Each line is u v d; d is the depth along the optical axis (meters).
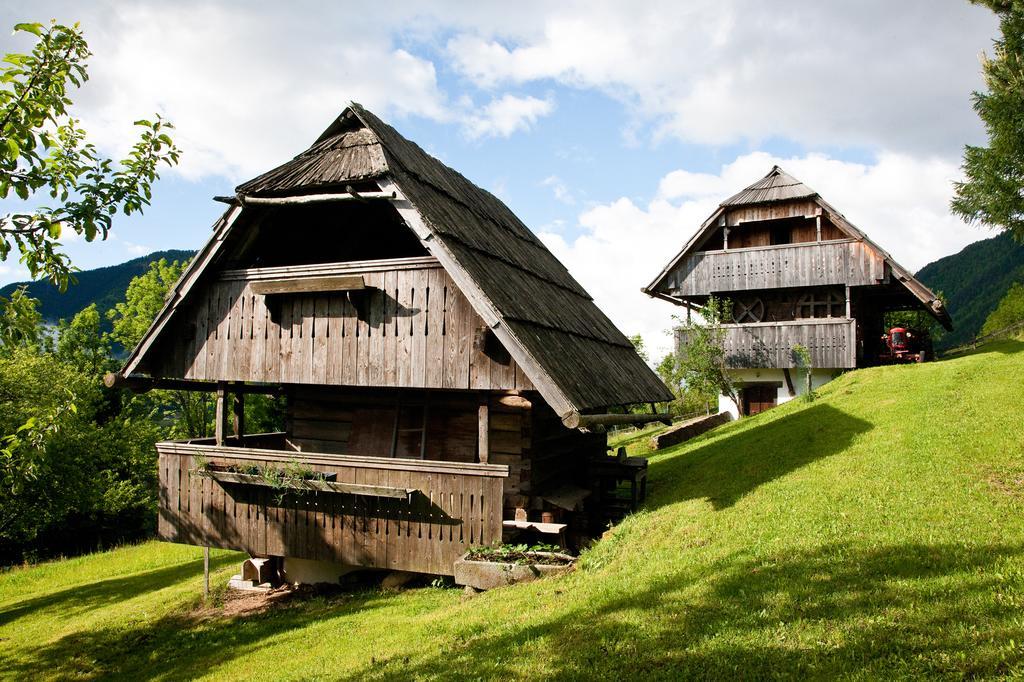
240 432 12.49
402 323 10.22
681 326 26.56
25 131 6.59
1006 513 7.70
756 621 5.85
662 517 10.30
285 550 10.75
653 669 5.39
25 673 9.73
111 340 41.91
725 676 5.10
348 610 10.23
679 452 18.67
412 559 9.96
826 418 15.31
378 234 13.05
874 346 28.56
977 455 9.95
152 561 19.34
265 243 12.19
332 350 10.64
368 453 12.58
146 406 40.28
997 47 20.23
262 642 9.24
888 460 10.63
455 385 9.80
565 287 15.38
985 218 20.72
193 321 11.71
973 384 14.55
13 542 30.38
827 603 5.94
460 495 9.75
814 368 24.50
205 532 11.31
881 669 4.81
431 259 10.14
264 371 11.07
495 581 8.92
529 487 11.02
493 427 11.41
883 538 7.40
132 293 39.50
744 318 26.67
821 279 24.06
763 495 10.18
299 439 13.21
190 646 9.86
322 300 10.80
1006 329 32.97
